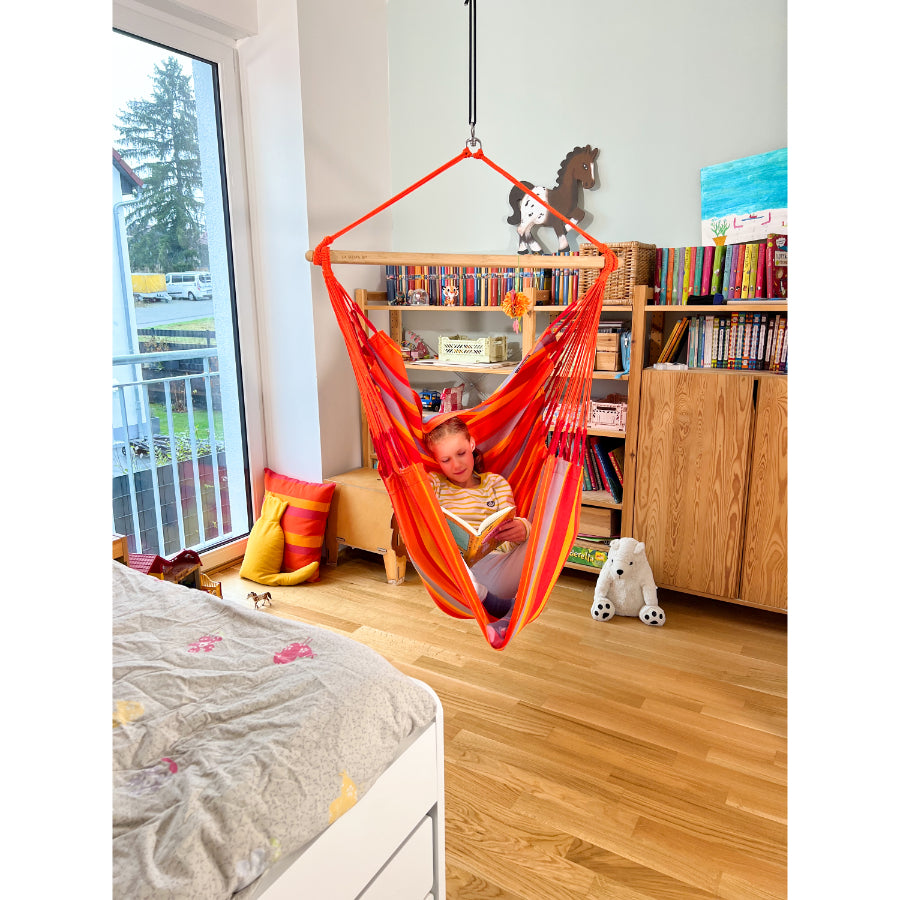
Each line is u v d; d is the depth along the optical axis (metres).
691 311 2.86
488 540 2.17
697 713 2.23
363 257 1.95
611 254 1.98
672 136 2.93
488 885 1.59
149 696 1.28
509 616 1.89
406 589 3.17
